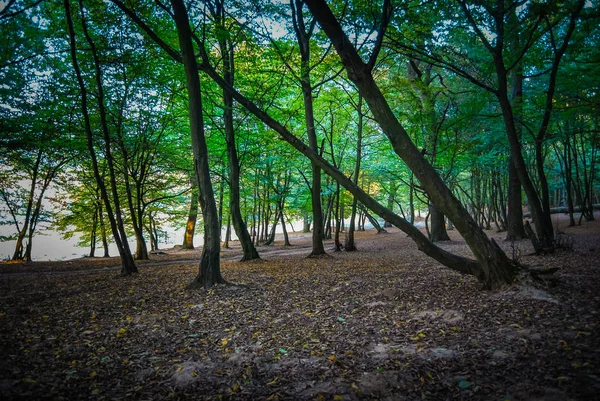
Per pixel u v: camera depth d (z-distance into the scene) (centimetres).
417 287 712
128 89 1477
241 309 625
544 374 308
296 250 2172
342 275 953
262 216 3019
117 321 566
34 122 1381
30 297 779
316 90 1608
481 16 992
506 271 589
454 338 417
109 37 1209
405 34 1064
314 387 333
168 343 464
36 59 1245
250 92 1448
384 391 316
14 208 2006
